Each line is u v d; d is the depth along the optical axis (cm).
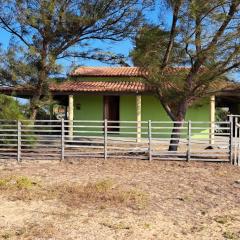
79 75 2575
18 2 1908
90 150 1931
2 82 1941
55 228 865
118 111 2633
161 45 1792
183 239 830
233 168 1630
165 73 1792
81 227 879
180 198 1157
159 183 1342
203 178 1437
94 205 1055
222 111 3891
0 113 1908
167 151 1778
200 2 1620
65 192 1177
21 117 1916
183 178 1430
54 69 1923
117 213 994
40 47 1981
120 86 2453
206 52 1694
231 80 1823
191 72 1806
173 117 1888
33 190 1193
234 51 1684
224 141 1781
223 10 1658
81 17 1927
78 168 1598
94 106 2642
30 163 1714
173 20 1742
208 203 1119
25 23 1917
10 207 1018
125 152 1823
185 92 1819
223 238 841
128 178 1412
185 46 1741
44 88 2002
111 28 2011
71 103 2431
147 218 964
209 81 1759
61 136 1798
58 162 1728
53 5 1894
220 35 1680
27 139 1833
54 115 2972
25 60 1920
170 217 981
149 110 2609
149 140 1769
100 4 1958
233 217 992
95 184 1272
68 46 2036
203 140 1855
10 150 1819
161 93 1880
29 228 859
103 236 828
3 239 790
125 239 816
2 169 1578
